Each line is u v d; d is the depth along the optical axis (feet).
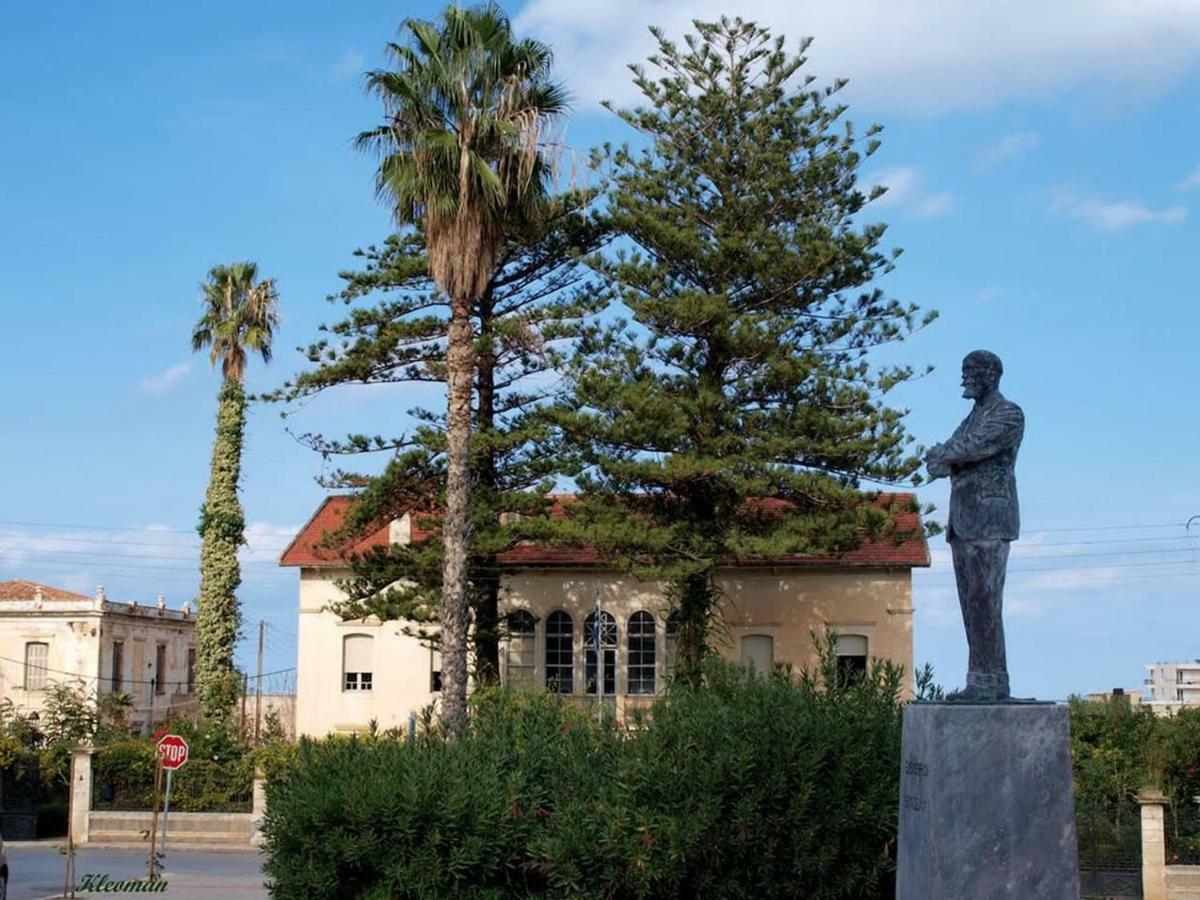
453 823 48.62
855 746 49.55
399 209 90.84
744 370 115.14
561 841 47.37
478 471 120.78
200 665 160.45
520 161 88.43
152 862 92.79
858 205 118.52
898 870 38.52
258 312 169.48
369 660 141.08
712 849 47.83
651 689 136.67
